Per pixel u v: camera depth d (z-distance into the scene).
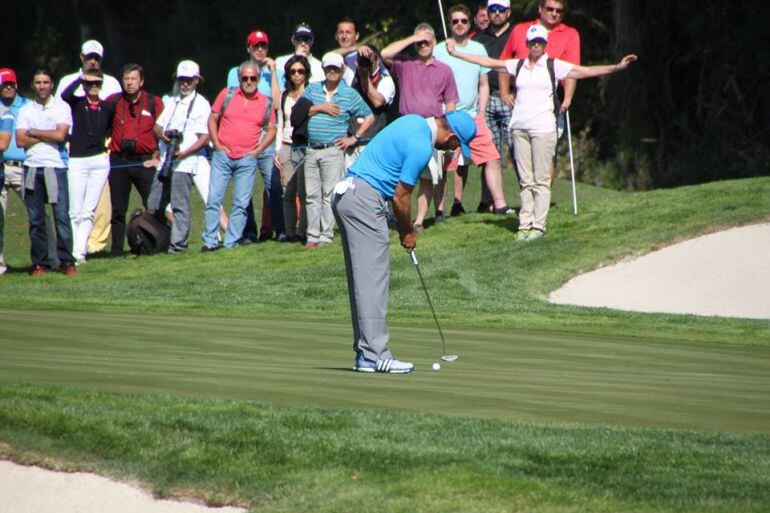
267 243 59.22
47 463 16.33
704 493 14.57
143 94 58.66
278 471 15.41
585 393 21.91
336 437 16.67
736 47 109.00
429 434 16.97
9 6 171.25
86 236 59.00
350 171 25.64
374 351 24.86
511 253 52.84
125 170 59.31
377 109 54.69
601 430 17.66
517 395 21.27
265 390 20.73
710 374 26.30
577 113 121.31
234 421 17.48
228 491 14.98
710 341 35.84
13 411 17.83
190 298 47.34
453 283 48.81
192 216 75.50
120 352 26.47
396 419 17.89
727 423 19.03
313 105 54.69
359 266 25.25
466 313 42.06
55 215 55.38
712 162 112.44
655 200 59.94
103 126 58.53
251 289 49.41
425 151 25.34
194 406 18.38
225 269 54.66
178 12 154.00
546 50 55.16
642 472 15.42
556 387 22.64
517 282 48.81
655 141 114.25
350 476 15.05
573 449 16.36
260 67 59.28
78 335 30.14
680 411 20.08
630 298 47.66
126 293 48.94
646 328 38.75
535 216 54.94
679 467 15.70
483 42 60.16
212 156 60.41
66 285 52.34
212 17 149.38
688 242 53.03
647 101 113.38
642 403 20.86
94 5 160.25
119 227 59.97
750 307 46.16
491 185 60.12
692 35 111.06
